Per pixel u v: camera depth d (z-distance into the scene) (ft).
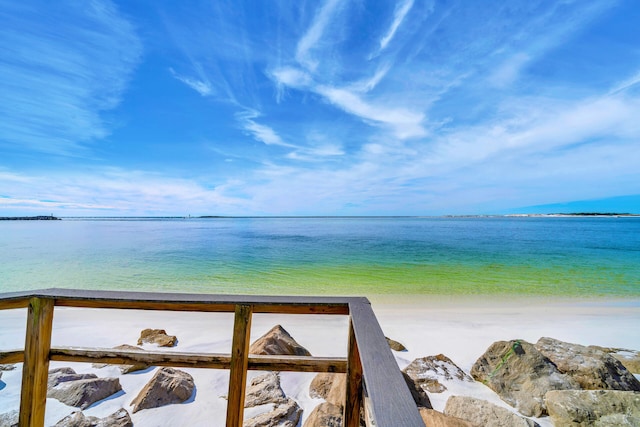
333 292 35.40
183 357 6.29
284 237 119.03
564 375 11.67
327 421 9.11
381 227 209.97
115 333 18.71
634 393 9.94
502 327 20.88
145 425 9.32
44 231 159.02
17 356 6.11
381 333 4.63
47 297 6.13
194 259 60.03
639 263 54.95
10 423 8.99
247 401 10.57
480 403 10.07
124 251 71.97
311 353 16.14
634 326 21.70
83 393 10.33
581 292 35.04
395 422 2.54
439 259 60.39
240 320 6.19
